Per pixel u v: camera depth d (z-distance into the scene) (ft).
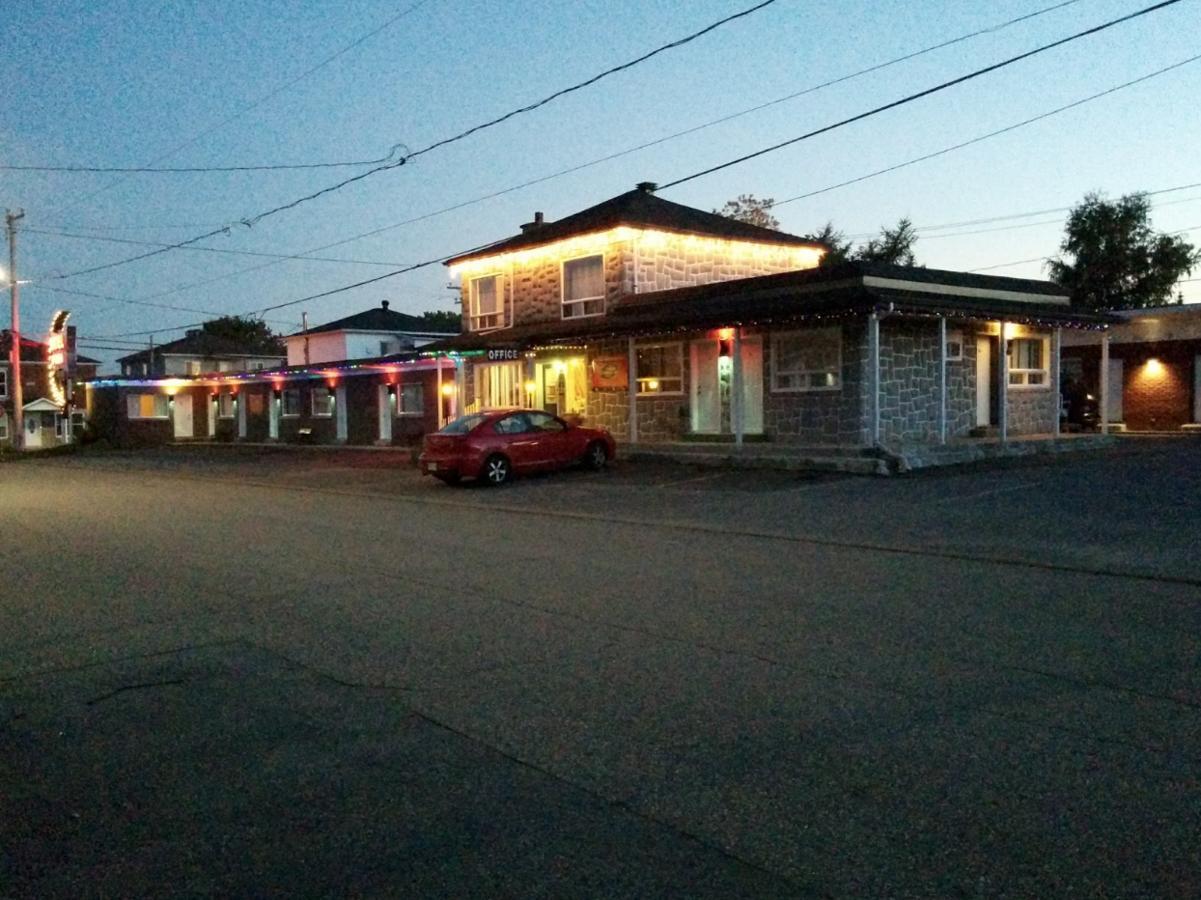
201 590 34.78
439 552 41.91
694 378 85.35
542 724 19.74
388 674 23.66
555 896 13.01
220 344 224.53
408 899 13.10
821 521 47.14
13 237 158.30
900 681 21.70
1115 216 145.48
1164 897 12.57
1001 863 13.50
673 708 20.39
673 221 94.79
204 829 15.51
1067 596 29.63
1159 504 46.44
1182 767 16.57
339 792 16.74
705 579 34.12
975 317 71.26
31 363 222.28
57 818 16.15
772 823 14.94
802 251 104.88
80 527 55.21
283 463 108.27
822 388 74.90
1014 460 69.36
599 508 56.59
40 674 24.72
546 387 101.45
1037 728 18.57
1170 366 99.91
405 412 119.85
